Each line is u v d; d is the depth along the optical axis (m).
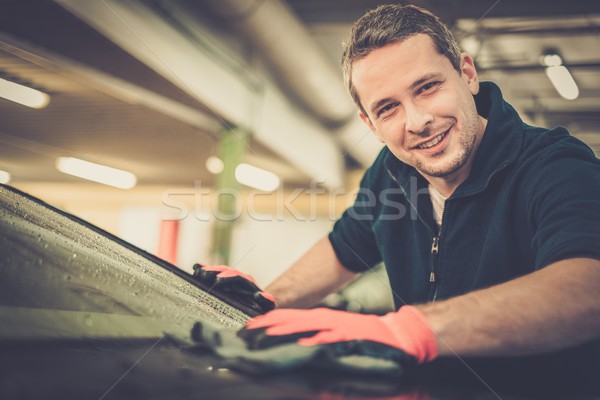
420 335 0.40
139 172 6.88
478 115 0.82
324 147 5.09
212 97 3.30
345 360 0.35
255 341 0.37
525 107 5.54
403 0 3.25
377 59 0.75
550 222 0.60
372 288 2.84
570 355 0.70
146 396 0.27
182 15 3.03
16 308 0.33
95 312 0.38
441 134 0.76
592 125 5.75
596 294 0.50
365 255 1.10
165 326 0.40
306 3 3.46
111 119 4.63
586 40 4.12
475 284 0.76
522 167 0.72
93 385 0.27
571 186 0.62
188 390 0.28
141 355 0.33
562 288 0.50
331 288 1.09
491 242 0.75
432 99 0.75
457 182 0.83
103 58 2.80
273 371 0.33
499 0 3.24
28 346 0.29
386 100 0.77
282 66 3.19
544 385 0.69
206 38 3.28
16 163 6.77
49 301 0.36
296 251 7.62
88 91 3.92
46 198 8.31
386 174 1.02
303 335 0.38
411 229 0.94
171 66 2.94
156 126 4.69
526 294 0.50
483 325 0.47
